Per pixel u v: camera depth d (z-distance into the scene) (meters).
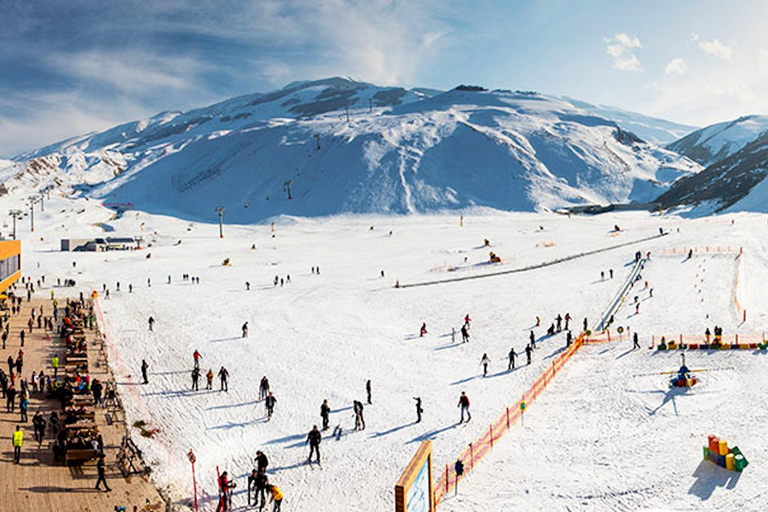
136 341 42.62
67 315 48.00
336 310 54.06
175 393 31.73
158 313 52.84
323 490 21.33
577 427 25.95
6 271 51.34
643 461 22.16
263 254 97.00
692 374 31.38
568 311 50.09
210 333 45.59
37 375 32.75
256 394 31.73
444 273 71.81
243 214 196.12
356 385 33.22
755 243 73.44
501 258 79.06
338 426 26.64
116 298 60.06
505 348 40.50
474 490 20.86
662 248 75.31
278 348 41.19
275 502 19.44
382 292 61.91
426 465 16.78
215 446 25.12
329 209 185.12
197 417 28.38
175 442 25.38
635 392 29.69
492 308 52.69
